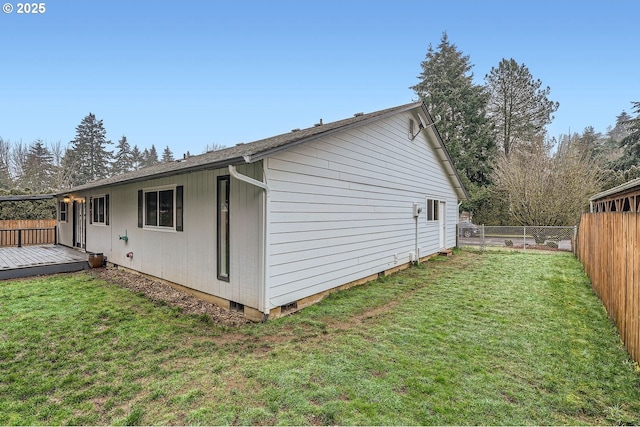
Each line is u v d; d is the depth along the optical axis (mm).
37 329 4379
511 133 27312
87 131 40188
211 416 2547
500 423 2473
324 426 2430
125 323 4645
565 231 14367
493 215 21031
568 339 4055
